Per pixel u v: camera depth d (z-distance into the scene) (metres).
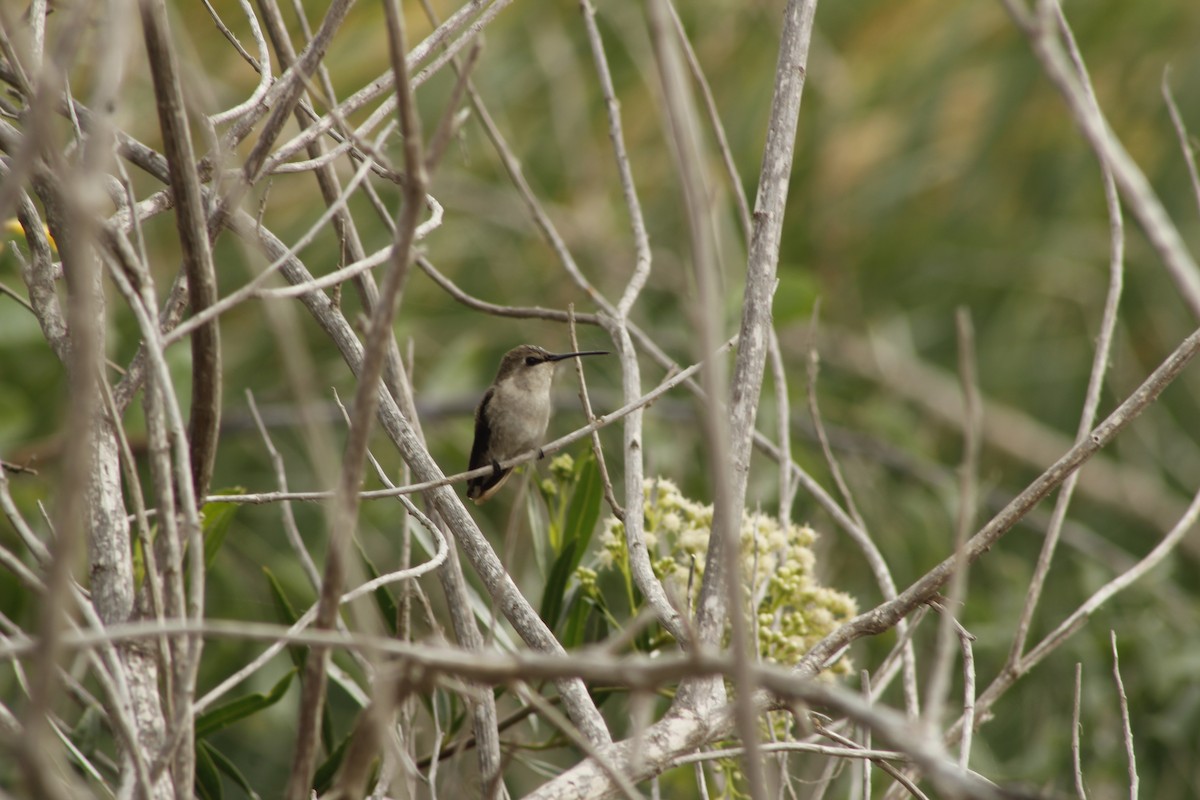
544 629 6.43
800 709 3.95
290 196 13.54
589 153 15.31
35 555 4.99
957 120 16.44
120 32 3.90
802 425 14.47
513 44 15.30
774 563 7.81
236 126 6.52
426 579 10.67
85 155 5.27
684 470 12.63
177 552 4.65
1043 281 16.58
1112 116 16.22
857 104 16.42
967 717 5.86
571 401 14.13
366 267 5.33
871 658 10.95
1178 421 16.33
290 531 7.54
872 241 16.61
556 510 8.72
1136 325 16.56
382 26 12.81
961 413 16.31
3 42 5.86
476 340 13.95
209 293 5.05
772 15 15.85
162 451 4.63
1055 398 16.55
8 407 11.50
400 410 7.20
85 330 3.59
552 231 8.75
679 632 6.24
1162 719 11.20
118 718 4.30
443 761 7.91
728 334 11.42
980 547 5.93
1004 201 16.61
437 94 14.55
